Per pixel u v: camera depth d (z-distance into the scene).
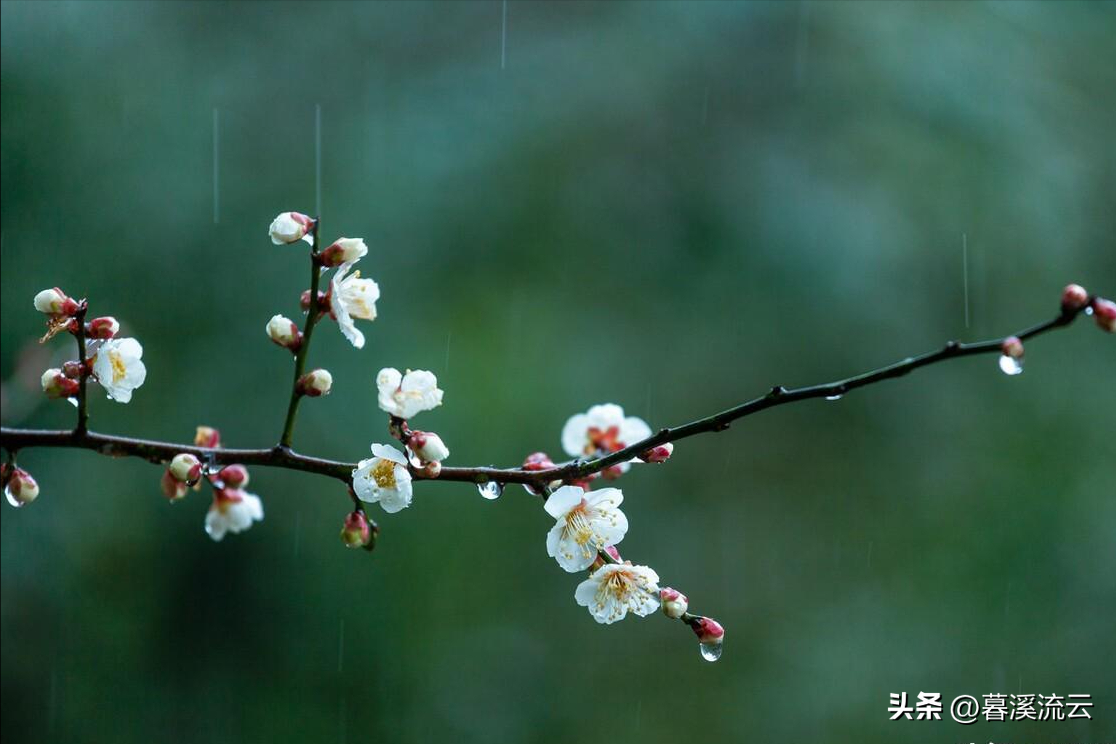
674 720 6.25
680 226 6.09
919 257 5.84
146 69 5.94
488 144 6.08
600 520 2.38
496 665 5.99
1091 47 5.94
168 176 5.79
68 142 5.62
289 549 5.61
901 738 5.96
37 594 5.35
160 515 5.53
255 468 5.57
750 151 6.11
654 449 2.44
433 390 2.37
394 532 5.72
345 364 5.54
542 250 6.01
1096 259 5.85
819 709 6.12
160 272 5.61
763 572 6.54
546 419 5.75
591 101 6.31
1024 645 5.94
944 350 2.13
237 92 6.07
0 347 5.26
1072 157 5.75
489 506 5.92
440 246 5.82
